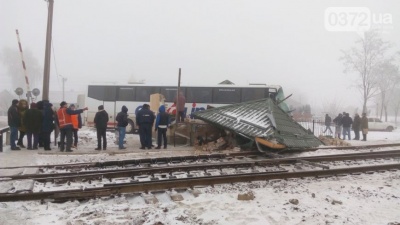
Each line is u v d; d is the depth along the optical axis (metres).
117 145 16.34
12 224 5.02
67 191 6.37
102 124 14.18
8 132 15.30
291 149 13.37
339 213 5.68
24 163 10.59
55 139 15.65
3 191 6.84
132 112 24.78
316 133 24.98
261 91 22.36
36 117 13.61
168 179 7.44
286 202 6.25
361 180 8.42
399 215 5.62
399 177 8.80
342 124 22.72
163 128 15.11
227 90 22.94
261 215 5.55
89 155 12.60
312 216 5.51
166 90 24.12
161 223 5.05
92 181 8.02
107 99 25.36
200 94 23.30
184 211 5.70
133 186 6.80
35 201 6.16
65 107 13.30
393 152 13.82
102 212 5.56
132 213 5.54
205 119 15.48
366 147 16.72
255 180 8.05
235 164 10.09
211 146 14.96
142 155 12.80
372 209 5.94
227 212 5.67
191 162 11.13
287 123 14.45
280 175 8.34
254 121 13.96
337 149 15.82
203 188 7.23
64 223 5.10
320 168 10.21
